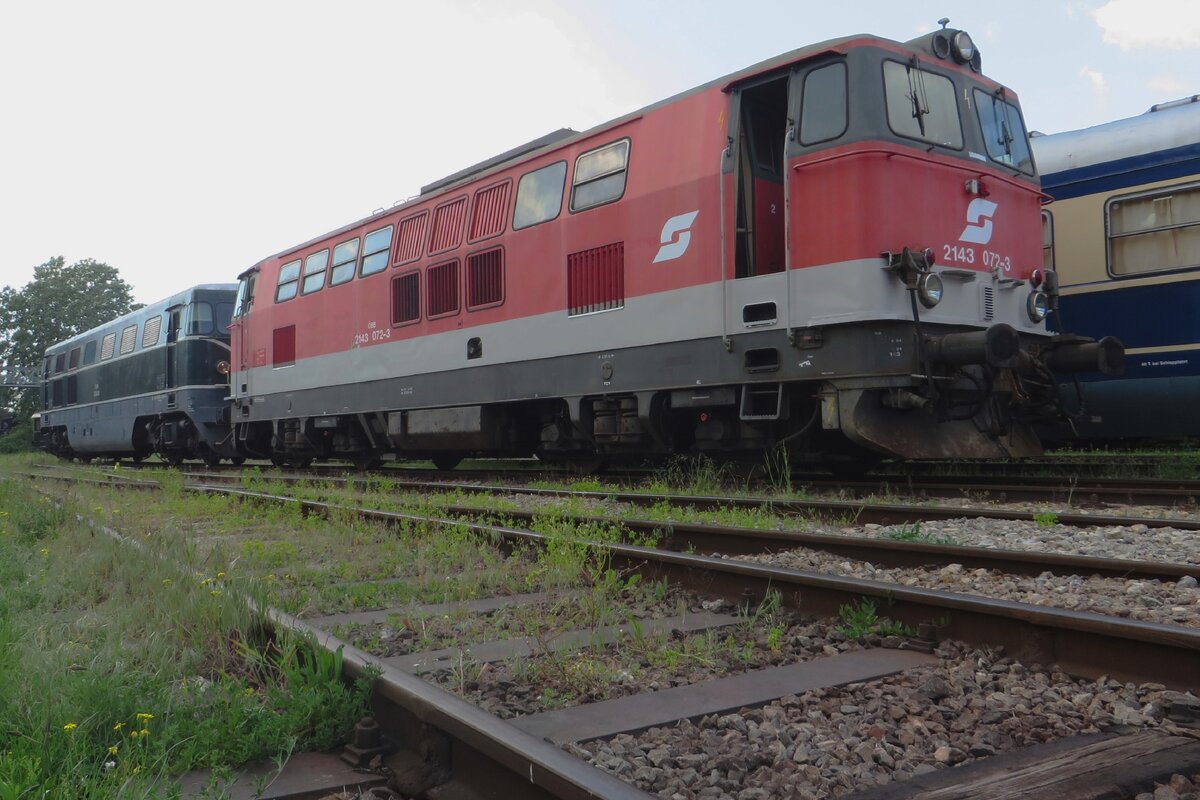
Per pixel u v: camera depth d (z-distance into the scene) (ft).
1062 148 39.68
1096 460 40.70
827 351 27.76
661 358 32.35
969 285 29.12
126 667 11.91
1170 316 36.29
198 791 8.87
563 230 36.40
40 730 9.37
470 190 42.14
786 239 28.63
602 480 40.42
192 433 70.18
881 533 22.31
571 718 10.46
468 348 41.24
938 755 9.04
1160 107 38.09
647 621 15.01
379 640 14.05
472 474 46.98
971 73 31.14
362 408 48.62
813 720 10.21
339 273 51.16
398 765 9.51
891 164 27.30
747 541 21.15
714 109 31.19
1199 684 10.41
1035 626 11.98
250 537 25.81
